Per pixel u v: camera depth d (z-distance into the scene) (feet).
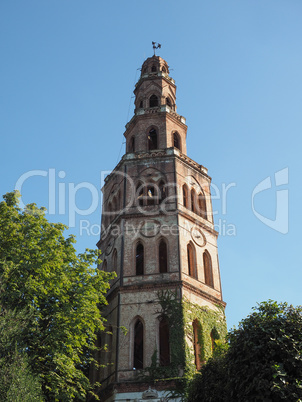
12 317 88.17
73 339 100.83
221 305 136.36
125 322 125.49
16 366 82.64
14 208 112.78
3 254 100.94
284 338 81.56
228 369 85.25
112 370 121.29
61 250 108.88
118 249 141.79
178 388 112.27
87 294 107.14
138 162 157.58
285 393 76.38
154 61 199.00
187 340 121.08
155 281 131.34
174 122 173.88
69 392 98.02
